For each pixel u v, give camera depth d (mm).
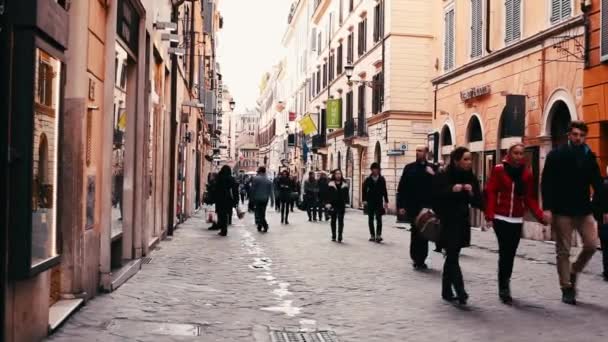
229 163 18594
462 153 8578
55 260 5703
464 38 25969
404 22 35531
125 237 11039
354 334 6711
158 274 10320
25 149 4910
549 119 19594
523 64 21078
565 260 8586
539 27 20156
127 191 10945
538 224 19500
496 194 8539
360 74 42375
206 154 49188
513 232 8461
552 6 19406
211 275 10453
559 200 8578
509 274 8570
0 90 4723
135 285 9141
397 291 9328
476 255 14602
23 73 4906
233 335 6500
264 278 10289
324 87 55031
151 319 6996
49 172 5656
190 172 29219
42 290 5770
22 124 4906
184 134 25625
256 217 20297
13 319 5004
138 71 11297
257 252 14086
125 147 10945
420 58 35719
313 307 8062
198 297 8453
